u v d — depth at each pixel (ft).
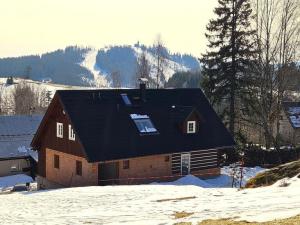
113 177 208.54
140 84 238.48
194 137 229.86
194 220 85.46
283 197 96.94
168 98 244.42
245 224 73.97
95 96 222.69
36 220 112.37
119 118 217.97
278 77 289.74
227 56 290.35
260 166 256.32
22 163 306.14
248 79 289.53
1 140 313.73
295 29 287.69
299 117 448.24
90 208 125.49
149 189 155.74
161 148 215.10
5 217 123.34
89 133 204.54
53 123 232.32
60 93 215.10
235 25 289.53
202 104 252.62
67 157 220.02
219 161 246.68
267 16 286.66
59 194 160.04
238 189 131.75
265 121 285.84
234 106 296.30
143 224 87.56
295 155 266.77
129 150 206.49
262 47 287.69
